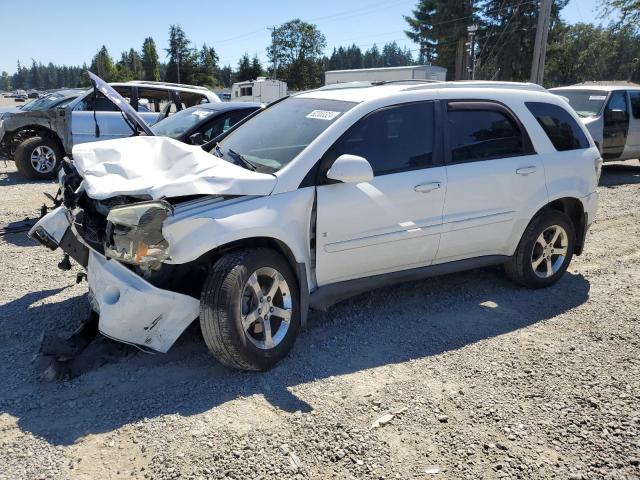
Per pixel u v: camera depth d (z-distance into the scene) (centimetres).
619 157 1231
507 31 4859
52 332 403
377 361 379
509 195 473
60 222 396
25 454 274
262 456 277
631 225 789
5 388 333
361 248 403
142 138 425
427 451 286
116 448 281
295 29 8325
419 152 430
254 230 347
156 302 330
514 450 289
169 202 340
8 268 542
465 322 446
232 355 337
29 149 1075
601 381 357
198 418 307
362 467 273
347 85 502
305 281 376
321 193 381
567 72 5122
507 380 357
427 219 430
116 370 356
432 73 3064
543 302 491
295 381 349
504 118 482
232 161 410
